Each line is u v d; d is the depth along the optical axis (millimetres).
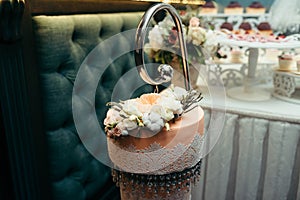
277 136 1227
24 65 698
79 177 920
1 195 704
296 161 1240
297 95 1392
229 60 1593
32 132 743
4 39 624
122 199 634
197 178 624
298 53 1574
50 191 841
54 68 770
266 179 1312
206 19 1781
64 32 783
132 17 1213
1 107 655
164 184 563
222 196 1397
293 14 1717
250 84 1468
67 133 847
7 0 596
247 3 2059
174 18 688
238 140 1312
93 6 971
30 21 710
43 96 764
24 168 725
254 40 1378
